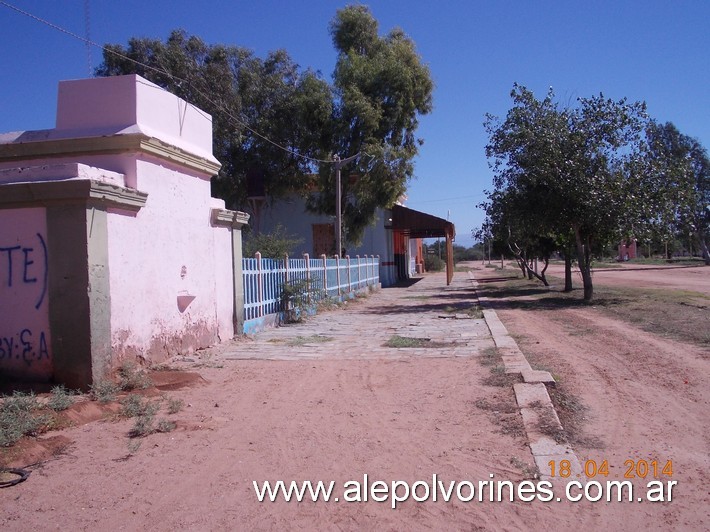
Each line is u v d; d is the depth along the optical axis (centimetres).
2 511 450
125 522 432
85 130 934
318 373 937
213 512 447
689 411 689
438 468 528
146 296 936
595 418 671
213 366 986
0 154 936
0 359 820
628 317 1577
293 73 3244
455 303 2261
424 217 3600
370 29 3497
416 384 849
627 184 1930
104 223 824
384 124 3225
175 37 2858
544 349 1115
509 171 2128
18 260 815
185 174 1074
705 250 5891
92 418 687
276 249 1686
